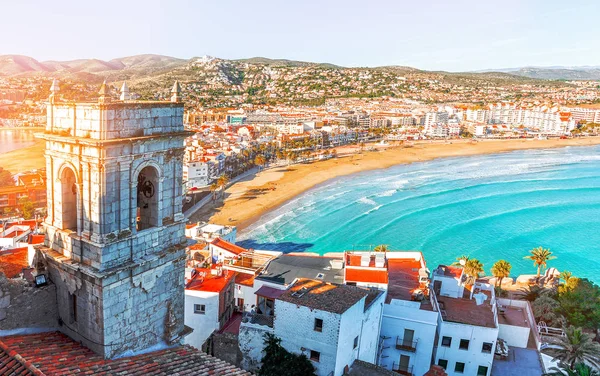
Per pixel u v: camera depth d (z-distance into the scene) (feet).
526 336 226.38
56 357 92.68
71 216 102.73
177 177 109.70
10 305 97.50
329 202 626.64
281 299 150.82
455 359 196.85
